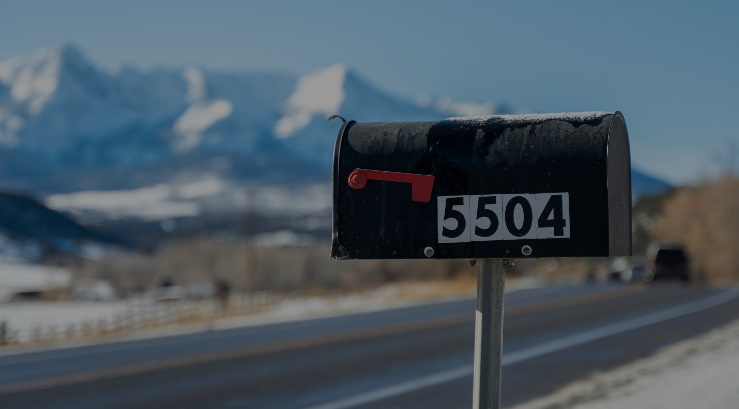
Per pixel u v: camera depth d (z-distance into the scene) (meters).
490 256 4.00
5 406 10.84
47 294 64.06
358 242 4.16
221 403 10.94
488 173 4.00
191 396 11.45
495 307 4.08
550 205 3.93
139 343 19.41
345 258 4.18
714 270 72.50
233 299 41.03
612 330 19.83
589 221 3.88
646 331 19.45
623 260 71.94
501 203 3.98
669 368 13.34
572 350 16.33
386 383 12.56
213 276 79.44
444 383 12.44
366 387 12.20
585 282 52.97
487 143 4.04
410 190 4.09
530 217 3.95
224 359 15.52
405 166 4.11
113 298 61.28
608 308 26.23
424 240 4.07
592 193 3.89
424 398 11.19
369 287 52.19
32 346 20.62
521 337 18.77
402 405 10.69
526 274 81.94
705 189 75.19
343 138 4.24
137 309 41.84
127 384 12.57
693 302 27.95
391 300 38.28
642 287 39.50
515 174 3.97
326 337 19.45
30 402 11.12
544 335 19.06
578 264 91.62
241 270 77.00
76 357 16.61
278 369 14.12
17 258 146.00
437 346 17.16
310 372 13.75
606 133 3.90
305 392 11.78
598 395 10.99
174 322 31.27
